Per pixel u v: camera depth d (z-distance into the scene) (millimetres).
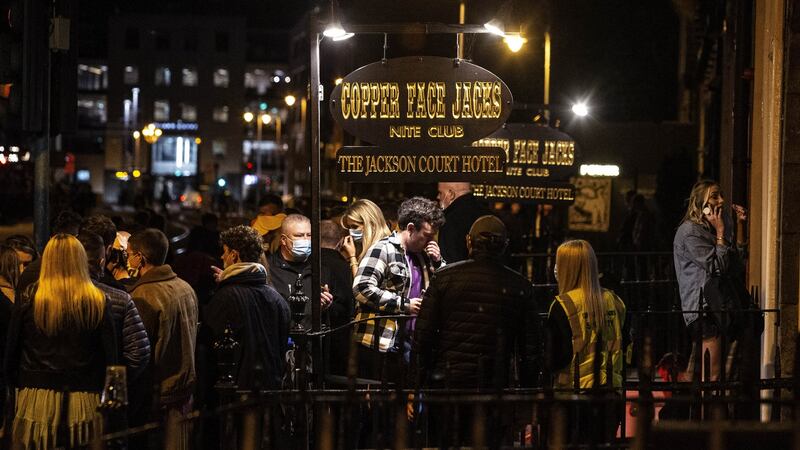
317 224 8719
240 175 115125
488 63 27891
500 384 5941
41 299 7477
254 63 117188
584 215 24344
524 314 7723
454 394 7188
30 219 57969
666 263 16688
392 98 9328
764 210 10773
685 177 26641
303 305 8906
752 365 6473
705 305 10070
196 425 6652
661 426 4883
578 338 7762
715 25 21359
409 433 7879
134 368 7832
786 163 9578
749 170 13742
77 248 7566
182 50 115062
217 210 88562
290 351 9102
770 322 10141
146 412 8391
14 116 11383
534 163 14641
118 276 10078
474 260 7781
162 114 115188
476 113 9281
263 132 116812
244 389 8250
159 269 8523
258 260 8680
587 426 7168
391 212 11219
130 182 111188
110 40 114188
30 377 7562
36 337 7555
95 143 114562
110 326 7586
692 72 29891
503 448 6719
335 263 9734
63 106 11234
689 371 9945
